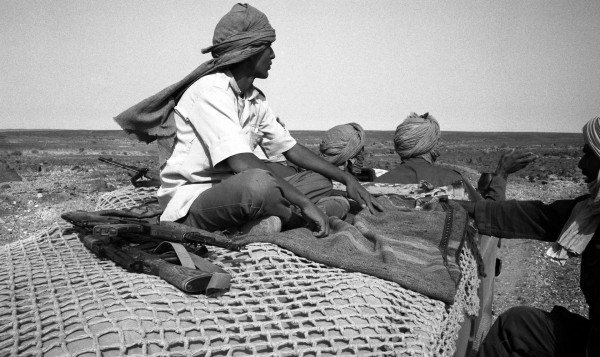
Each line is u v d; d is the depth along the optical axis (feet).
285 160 14.66
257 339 6.75
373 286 8.31
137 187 14.33
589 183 9.10
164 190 10.89
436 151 17.17
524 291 24.93
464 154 114.93
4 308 6.57
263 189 9.51
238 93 10.93
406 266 9.15
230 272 8.15
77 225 9.61
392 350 7.24
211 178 10.60
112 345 5.90
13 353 5.69
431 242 10.31
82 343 5.94
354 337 7.16
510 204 10.69
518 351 9.14
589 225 8.70
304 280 8.07
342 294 7.97
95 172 65.31
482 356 9.45
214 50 10.70
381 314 7.72
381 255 9.35
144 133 10.91
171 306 6.79
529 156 13.23
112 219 9.74
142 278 7.50
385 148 136.36
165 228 8.86
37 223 35.91
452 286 8.72
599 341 8.28
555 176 67.26
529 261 29.66
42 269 7.96
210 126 10.19
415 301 8.33
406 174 15.94
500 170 13.51
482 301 14.97
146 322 6.38
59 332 6.07
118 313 6.45
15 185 51.29
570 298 23.91
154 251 8.43
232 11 10.58
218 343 6.45
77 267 8.07
